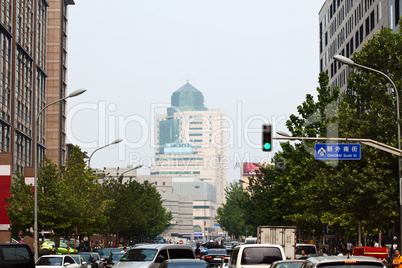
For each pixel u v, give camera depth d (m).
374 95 38.62
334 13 96.19
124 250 50.88
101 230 70.94
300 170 49.41
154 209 119.56
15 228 49.16
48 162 50.25
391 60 38.75
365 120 39.03
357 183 37.28
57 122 114.06
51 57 116.06
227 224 147.38
